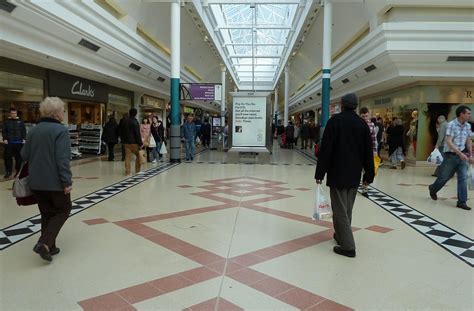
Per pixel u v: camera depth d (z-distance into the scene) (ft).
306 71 98.32
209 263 12.09
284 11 72.33
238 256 12.79
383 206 21.34
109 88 50.98
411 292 10.27
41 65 34.09
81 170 34.94
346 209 13.24
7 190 23.44
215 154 56.59
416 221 17.97
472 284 10.85
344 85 56.34
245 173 34.94
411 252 13.53
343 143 12.94
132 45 41.52
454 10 35.63
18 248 13.15
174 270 11.46
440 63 36.45
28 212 18.03
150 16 47.73
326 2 43.83
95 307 9.09
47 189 11.43
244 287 10.37
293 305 9.40
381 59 37.65
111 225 16.33
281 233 15.61
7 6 21.43
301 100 109.19
